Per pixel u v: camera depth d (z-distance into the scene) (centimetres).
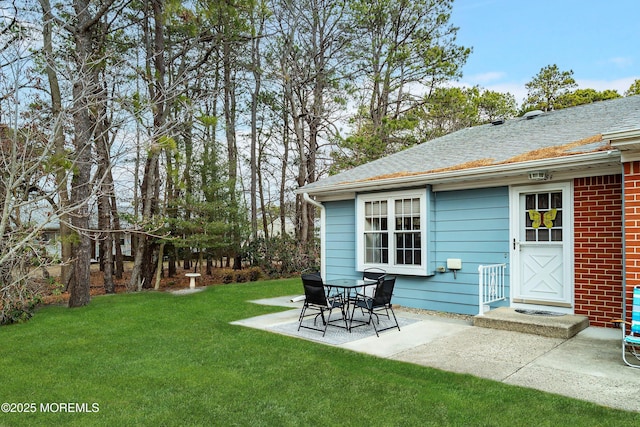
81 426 334
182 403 374
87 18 894
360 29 1742
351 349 528
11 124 538
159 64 1188
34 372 462
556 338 541
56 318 763
